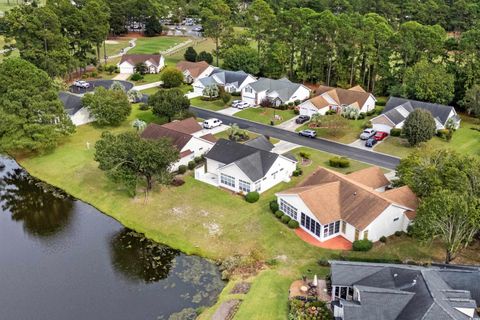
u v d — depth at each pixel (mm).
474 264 42562
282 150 69812
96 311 38812
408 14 151000
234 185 56750
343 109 85375
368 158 67125
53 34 100312
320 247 45625
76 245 49188
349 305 33281
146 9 164500
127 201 56188
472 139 75062
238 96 98688
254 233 48500
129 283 42656
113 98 79000
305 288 39250
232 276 42469
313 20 104688
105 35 120250
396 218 46688
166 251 47719
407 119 69875
